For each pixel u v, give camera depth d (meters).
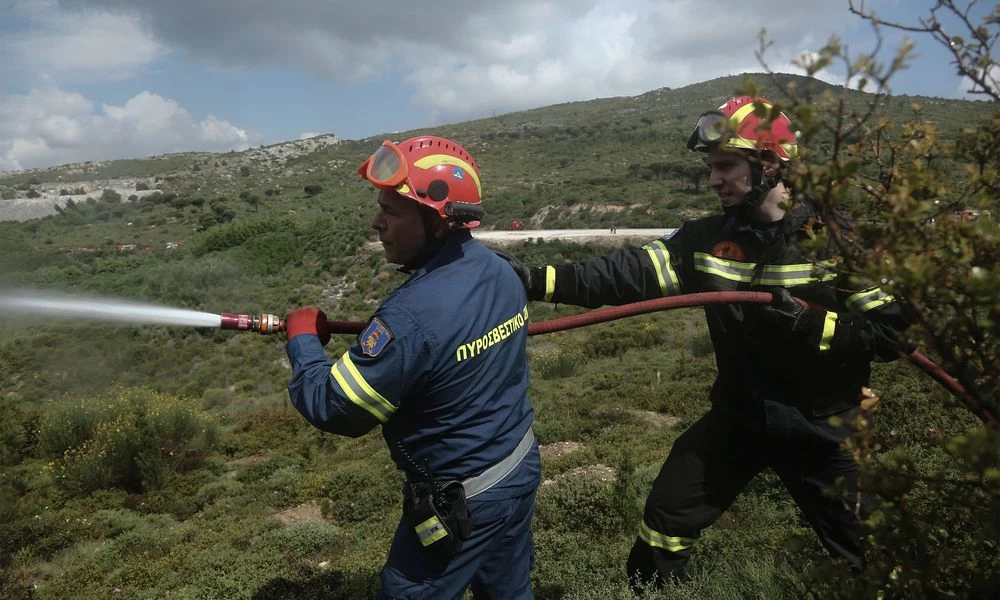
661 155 120.38
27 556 8.97
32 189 127.69
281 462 12.73
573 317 2.37
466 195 1.98
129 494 11.86
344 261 49.12
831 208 1.12
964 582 1.23
